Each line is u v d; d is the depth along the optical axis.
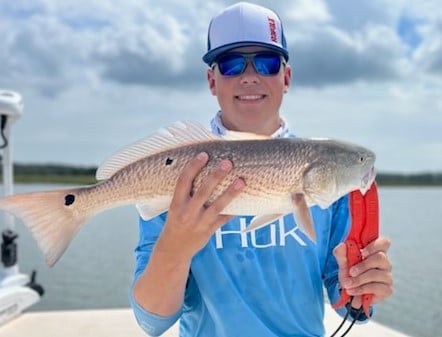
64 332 1.30
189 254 0.67
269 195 0.67
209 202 0.65
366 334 1.25
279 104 0.86
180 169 0.68
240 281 0.77
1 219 1.44
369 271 0.70
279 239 0.78
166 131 0.70
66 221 0.70
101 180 0.71
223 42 0.84
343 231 0.81
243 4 0.86
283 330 0.76
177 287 0.70
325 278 0.82
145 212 0.70
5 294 1.33
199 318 0.78
